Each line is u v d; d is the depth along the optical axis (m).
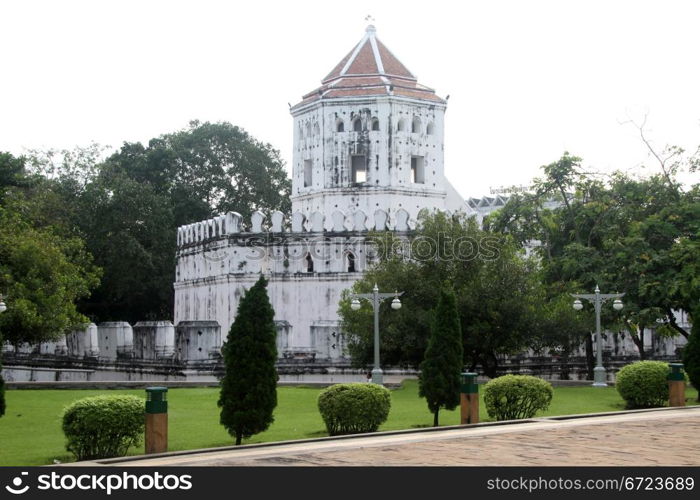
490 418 28.09
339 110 58.12
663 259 44.31
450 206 67.56
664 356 55.84
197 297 59.66
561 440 21.45
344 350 47.47
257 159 83.06
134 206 69.12
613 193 49.59
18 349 56.59
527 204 50.62
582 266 46.84
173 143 82.06
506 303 42.06
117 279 69.31
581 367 53.38
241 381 23.05
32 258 45.50
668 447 20.34
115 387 39.97
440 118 59.66
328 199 58.12
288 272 54.72
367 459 18.91
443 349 27.11
